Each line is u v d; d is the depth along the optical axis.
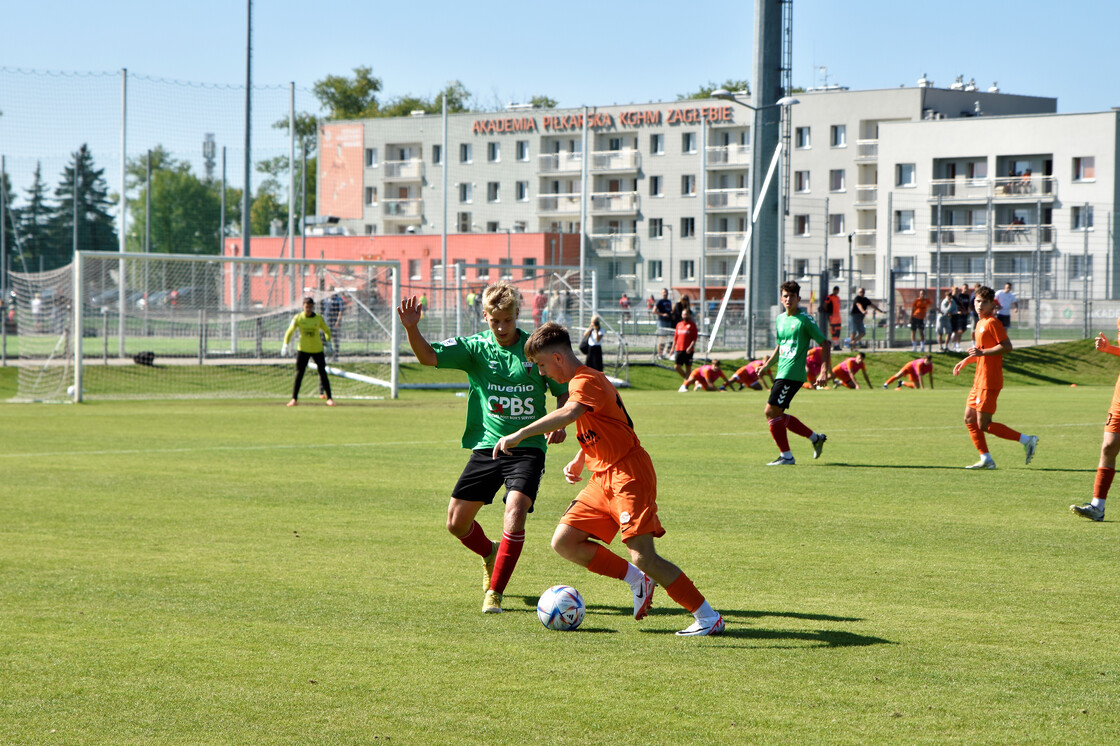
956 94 88.94
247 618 7.04
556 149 96.31
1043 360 41.91
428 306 44.91
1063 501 12.26
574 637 6.62
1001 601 7.51
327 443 18.48
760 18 44.06
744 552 9.29
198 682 5.70
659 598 7.75
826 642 6.46
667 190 91.19
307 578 8.26
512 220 96.94
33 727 5.05
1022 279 59.66
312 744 4.83
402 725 5.06
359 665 6.00
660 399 30.72
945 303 43.12
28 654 6.20
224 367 35.38
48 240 55.47
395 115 117.75
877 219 84.38
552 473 14.90
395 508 11.67
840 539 9.90
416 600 7.57
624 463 6.68
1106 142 75.25
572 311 46.53
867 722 5.09
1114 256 66.38
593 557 6.85
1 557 9.02
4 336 35.44
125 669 5.92
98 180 56.75
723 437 19.73
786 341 15.48
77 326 28.92
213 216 73.69
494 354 7.59
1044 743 4.84
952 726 5.04
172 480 13.86
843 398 30.77
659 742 4.85
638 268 92.25
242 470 14.88
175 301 38.44
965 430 21.09
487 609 7.23
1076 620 6.98
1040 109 93.50
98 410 26.08
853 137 88.38
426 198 99.56
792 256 90.06
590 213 93.12
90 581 8.12
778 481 13.89
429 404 28.42
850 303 47.50
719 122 88.31
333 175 101.75
